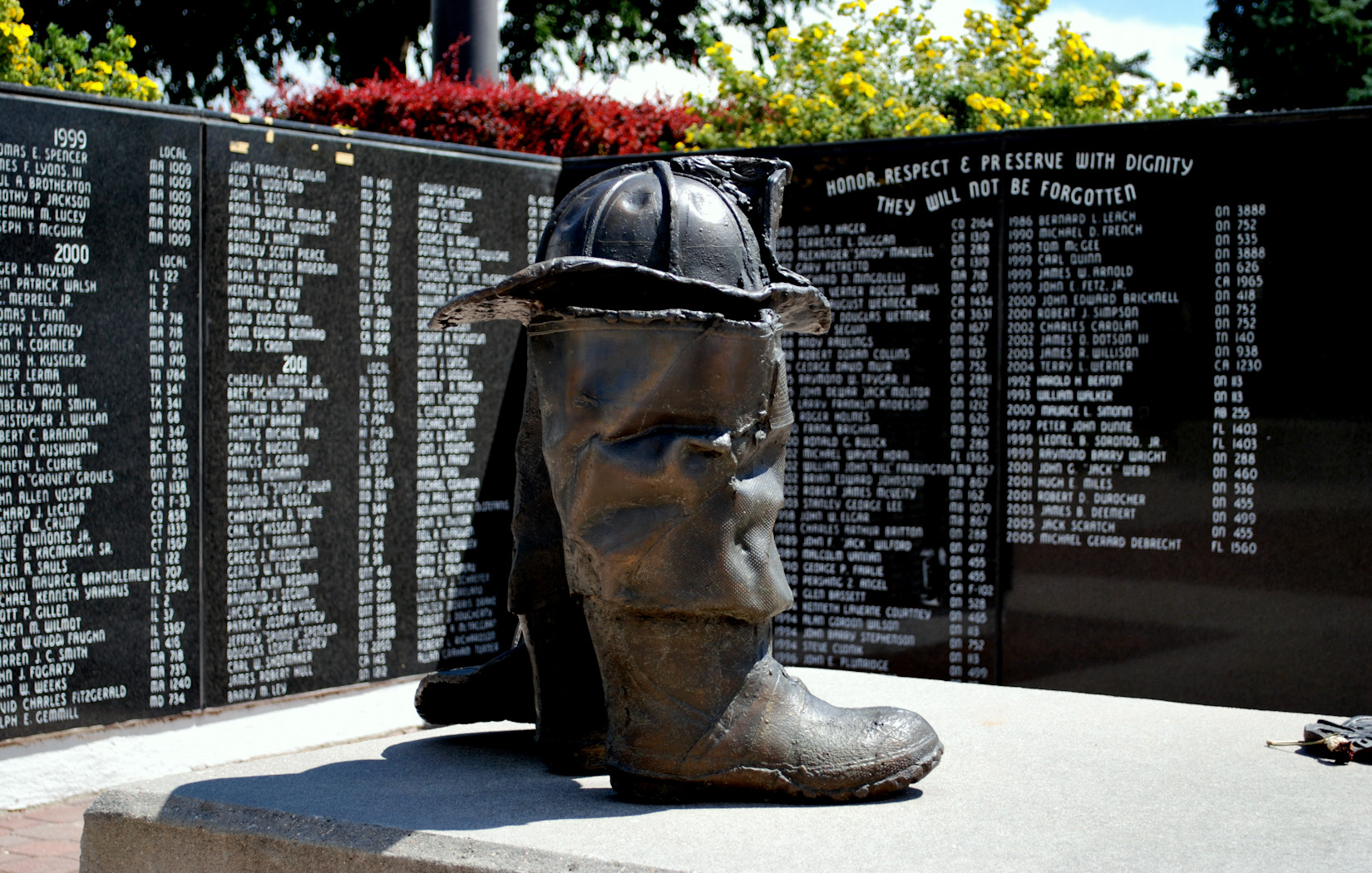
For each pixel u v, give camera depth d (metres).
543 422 2.92
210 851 2.84
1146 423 4.63
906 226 4.98
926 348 4.96
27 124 4.06
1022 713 3.91
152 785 3.11
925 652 4.99
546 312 2.80
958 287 4.91
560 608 3.26
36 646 4.12
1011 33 8.23
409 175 4.99
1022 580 4.84
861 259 5.05
